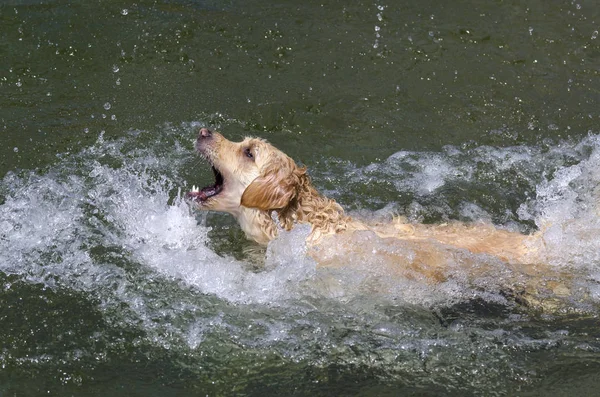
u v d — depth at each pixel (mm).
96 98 11523
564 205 9406
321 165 10414
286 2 14234
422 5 14234
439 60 12727
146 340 7418
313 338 7535
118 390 6828
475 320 7762
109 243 8758
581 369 7117
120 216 9188
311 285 8188
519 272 8203
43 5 13570
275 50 12883
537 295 8008
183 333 7531
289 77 12258
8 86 11586
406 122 11367
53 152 10273
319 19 13766
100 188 9672
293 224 8578
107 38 12891
